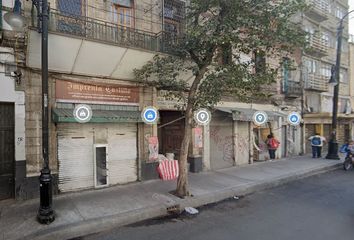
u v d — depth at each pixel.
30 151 7.64
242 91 8.09
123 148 9.57
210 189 8.94
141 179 9.87
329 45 22.02
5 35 7.09
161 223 6.43
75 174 8.60
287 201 8.13
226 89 7.76
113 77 9.07
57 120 7.68
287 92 16.70
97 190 8.67
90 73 8.58
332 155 16.17
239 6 7.15
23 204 7.19
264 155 15.54
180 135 11.77
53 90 8.09
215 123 12.70
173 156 11.07
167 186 9.13
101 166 9.09
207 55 7.75
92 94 8.79
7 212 6.61
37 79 7.77
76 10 8.38
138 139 9.85
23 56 7.44
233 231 5.82
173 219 6.69
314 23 19.97
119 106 9.37
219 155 12.88
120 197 7.91
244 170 12.32
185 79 10.07
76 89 8.48
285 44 7.85
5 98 7.24
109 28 8.65
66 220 6.19
